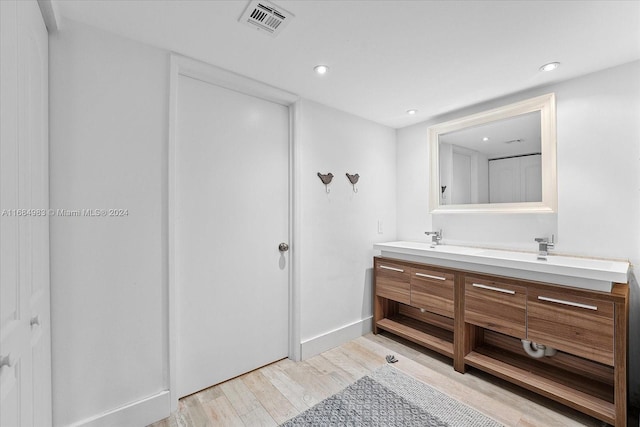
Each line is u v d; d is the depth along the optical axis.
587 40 1.53
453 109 2.55
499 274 1.94
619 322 1.45
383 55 1.69
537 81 2.01
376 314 2.75
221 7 1.29
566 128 1.99
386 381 1.99
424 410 1.70
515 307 1.82
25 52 0.99
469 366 2.17
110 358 1.48
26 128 1.00
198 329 1.86
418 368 2.17
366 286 2.84
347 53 1.67
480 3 1.26
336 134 2.56
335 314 2.57
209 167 1.90
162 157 1.63
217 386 1.93
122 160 1.51
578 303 1.57
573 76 1.93
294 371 2.13
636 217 1.73
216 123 1.93
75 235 1.38
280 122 2.28
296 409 1.72
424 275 2.32
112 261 1.48
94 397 1.43
